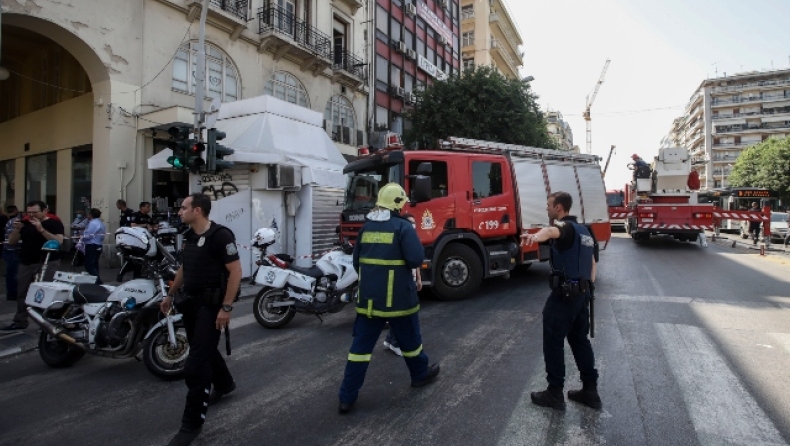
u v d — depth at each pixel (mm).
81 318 4766
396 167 7480
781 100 79250
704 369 4277
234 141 11422
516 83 20109
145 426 3438
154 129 12820
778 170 44156
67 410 3750
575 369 4348
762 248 14273
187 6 14438
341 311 7266
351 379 3537
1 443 3188
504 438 3057
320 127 14086
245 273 10648
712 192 26375
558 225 3498
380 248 3648
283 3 18156
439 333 5719
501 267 8422
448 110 19906
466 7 41000
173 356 4488
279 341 5633
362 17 23062
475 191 8125
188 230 3547
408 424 3297
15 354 5402
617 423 3244
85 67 12805
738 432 3092
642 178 16516
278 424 3359
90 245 9164
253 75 16781
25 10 11023
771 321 6020
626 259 13008
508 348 5027
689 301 7281
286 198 11117
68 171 14516
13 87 17328
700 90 88250
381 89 24844
